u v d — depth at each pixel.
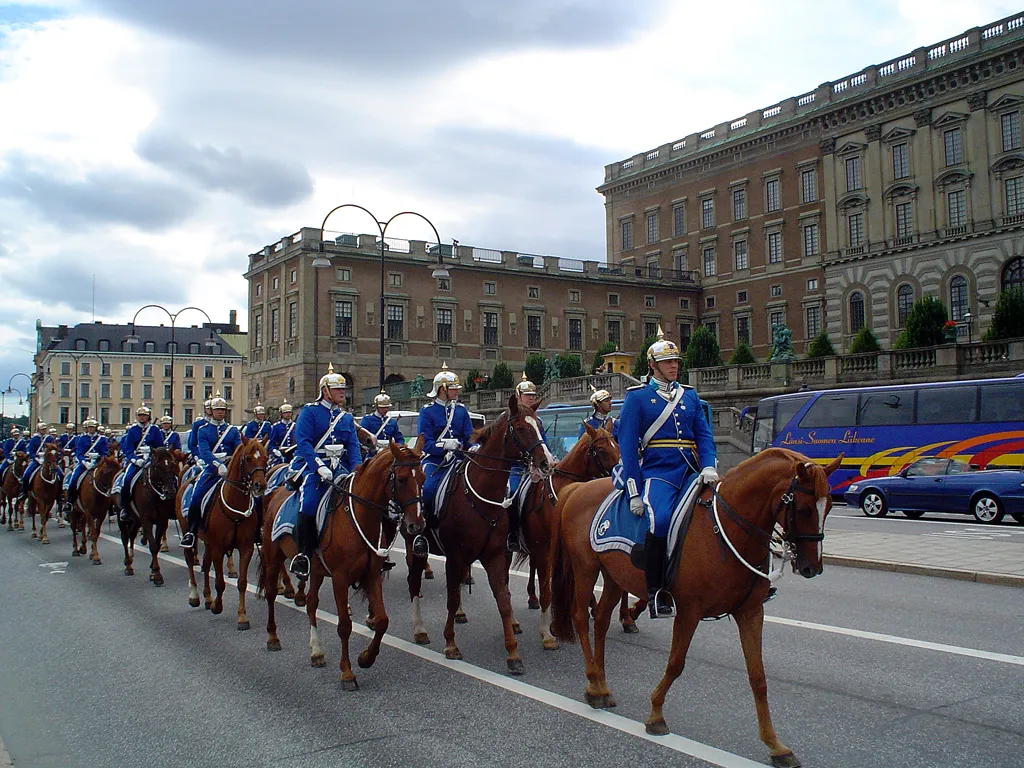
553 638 10.16
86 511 18.73
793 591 13.45
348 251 70.94
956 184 62.62
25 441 28.84
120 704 8.38
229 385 121.31
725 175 83.06
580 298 81.81
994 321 45.41
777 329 50.84
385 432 15.59
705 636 10.61
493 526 9.83
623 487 7.72
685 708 7.73
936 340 46.28
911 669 8.88
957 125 62.81
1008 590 13.40
